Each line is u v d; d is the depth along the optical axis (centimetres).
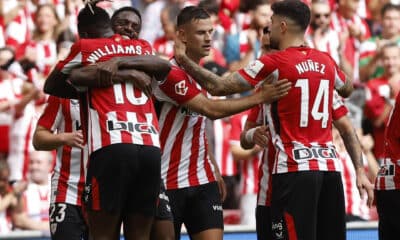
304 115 2078
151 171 1947
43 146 2156
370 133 3156
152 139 1945
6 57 3000
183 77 2131
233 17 3312
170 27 3294
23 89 2992
